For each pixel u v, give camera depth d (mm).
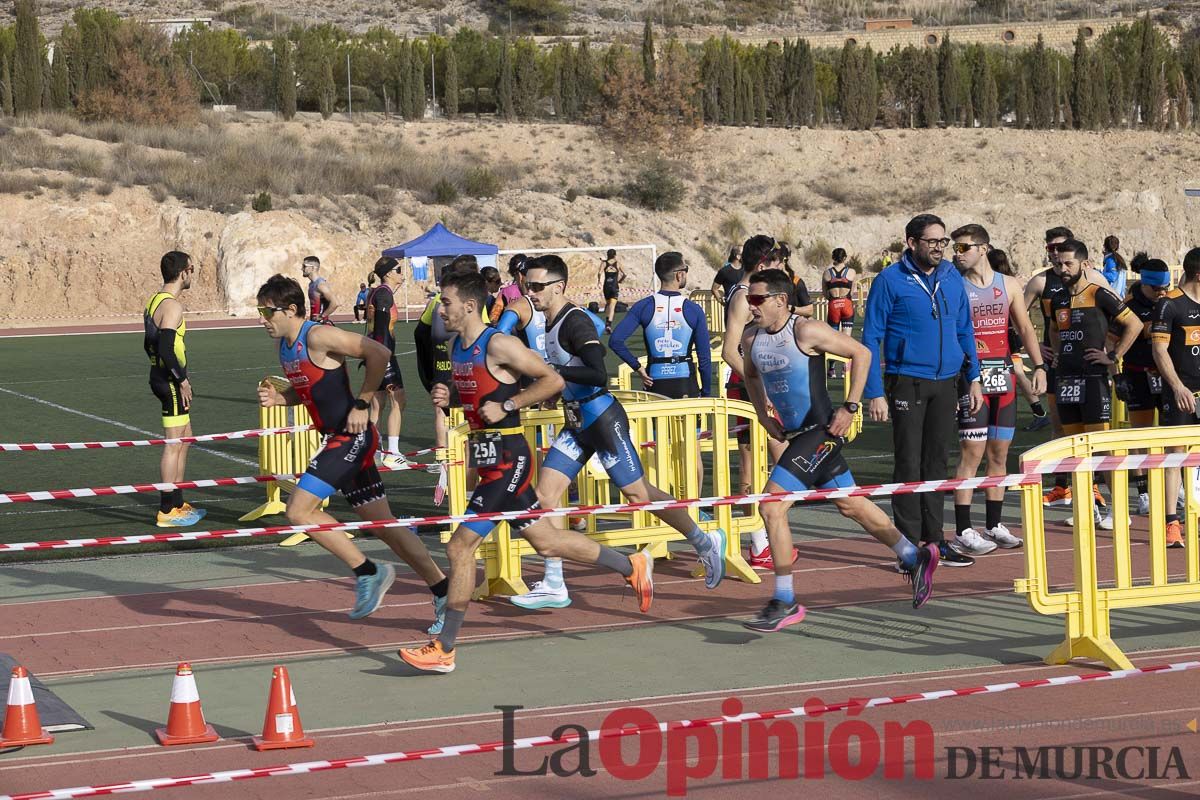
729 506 11328
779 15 144500
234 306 58000
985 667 8367
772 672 8352
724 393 13633
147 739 7254
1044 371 12492
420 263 43500
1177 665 7242
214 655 9180
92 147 67875
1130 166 86562
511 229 69188
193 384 29344
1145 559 11523
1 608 10664
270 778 6488
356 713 7676
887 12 144500
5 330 50625
